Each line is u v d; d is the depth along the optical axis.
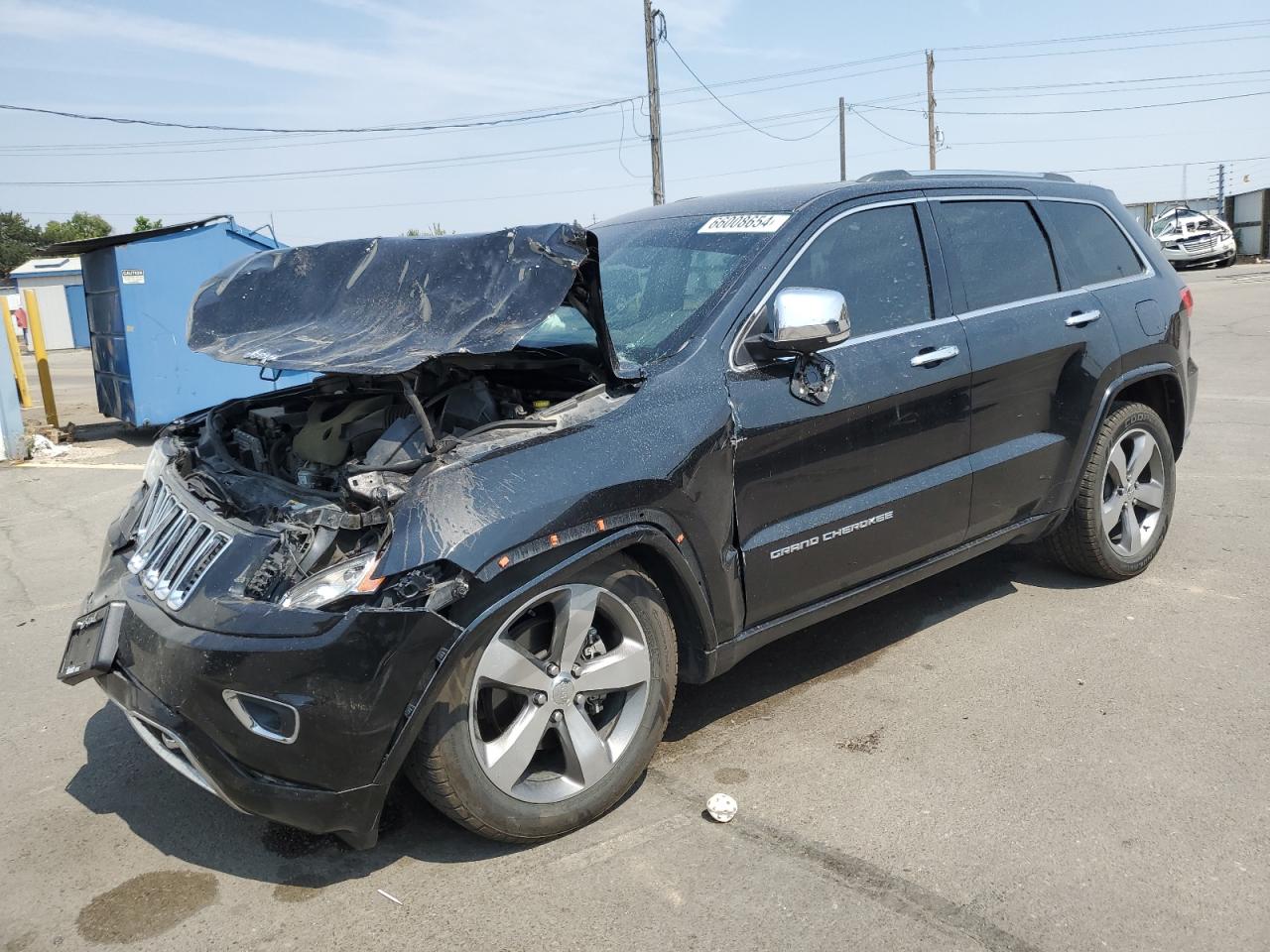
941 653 4.27
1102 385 4.47
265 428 3.82
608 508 2.90
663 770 3.43
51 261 38.53
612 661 3.06
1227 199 36.22
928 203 4.05
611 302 3.81
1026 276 4.33
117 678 2.92
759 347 3.38
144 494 3.73
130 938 2.70
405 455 2.97
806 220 3.67
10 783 3.55
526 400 3.48
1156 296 4.84
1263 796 3.10
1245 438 7.92
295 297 3.48
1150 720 3.61
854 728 3.66
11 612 5.38
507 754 2.87
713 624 3.28
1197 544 5.47
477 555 2.64
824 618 3.68
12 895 2.91
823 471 3.50
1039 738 3.52
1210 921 2.56
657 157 30.00
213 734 2.65
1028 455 4.22
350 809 2.66
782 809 3.15
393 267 3.35
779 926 2.61
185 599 2.81
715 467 3.18
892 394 3.65
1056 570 5.18
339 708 2.56
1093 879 2.74
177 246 11.10
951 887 2.74
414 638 2.57
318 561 2.70
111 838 3.19
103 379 12.05
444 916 2.72
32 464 10.00
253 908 2.80
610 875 2.86
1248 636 4.29
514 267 3.05
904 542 3.81
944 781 3.27
